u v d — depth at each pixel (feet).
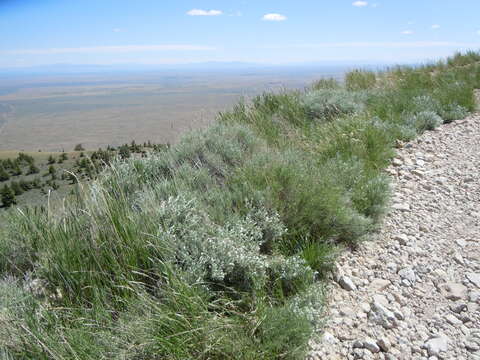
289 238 11.30
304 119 24.17
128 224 9.45
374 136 20.33
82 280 8.39
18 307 7.51
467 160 20.13
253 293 8.69
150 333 7.00
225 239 9.30
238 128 17.81
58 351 6.49
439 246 12.39
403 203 15.52
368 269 11.09
